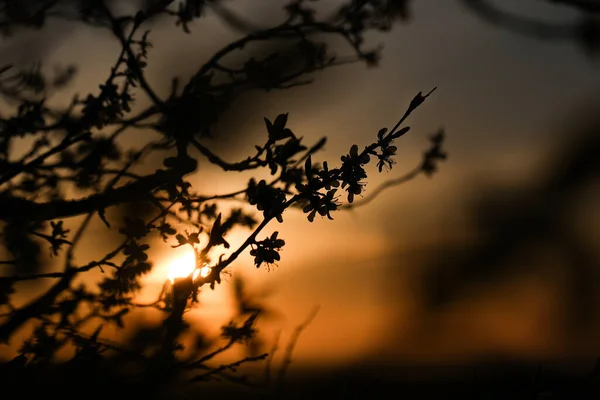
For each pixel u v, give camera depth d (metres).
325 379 1.72
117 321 1.69
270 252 1.44
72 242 1.87
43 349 1.63
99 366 1.32
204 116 1.87
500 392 1.46
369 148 1.39
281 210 1.43
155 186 1.81
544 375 1.45
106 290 1.84
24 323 1.66
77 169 1.95
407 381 1.62
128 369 1.39
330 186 1.42
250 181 1.87
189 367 1.46
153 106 1.90
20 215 1.83
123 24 2.13
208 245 1.46
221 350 1.53
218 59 1.96
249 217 1.93
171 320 1.44
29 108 1.88
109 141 1.91
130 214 1.84
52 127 1.88
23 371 1.29
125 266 1.75
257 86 1.99
